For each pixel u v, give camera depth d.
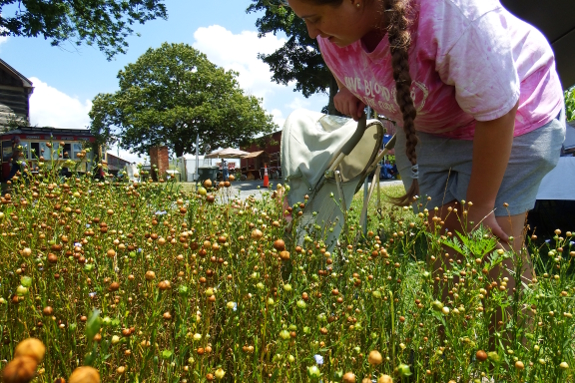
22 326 1.31
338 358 1.34
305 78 27.67
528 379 1.34
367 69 2.19
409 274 2.05
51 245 1.58
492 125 1.86
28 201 2.37
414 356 1.56
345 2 1.85
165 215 2.47
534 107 2.09
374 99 2.32
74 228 1.99
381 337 1.48
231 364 1.49
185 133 48.62
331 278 1.84
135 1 14.29
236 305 1.50
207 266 1.66
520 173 2.10
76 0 13.66
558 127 2.17
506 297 1.61
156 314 1.27
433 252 1.77
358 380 1.31
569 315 1.38
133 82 50.59
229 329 1.51
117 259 1.79
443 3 1.83
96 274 1.74
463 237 1.61
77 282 1.63
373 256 1.73
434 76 1.99
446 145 2.29
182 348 1.23
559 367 1.32
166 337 1.42
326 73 26.27
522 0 5.34
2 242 1.66
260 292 1.48
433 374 1.42
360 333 1.55
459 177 2.27
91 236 1.82
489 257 1.68
